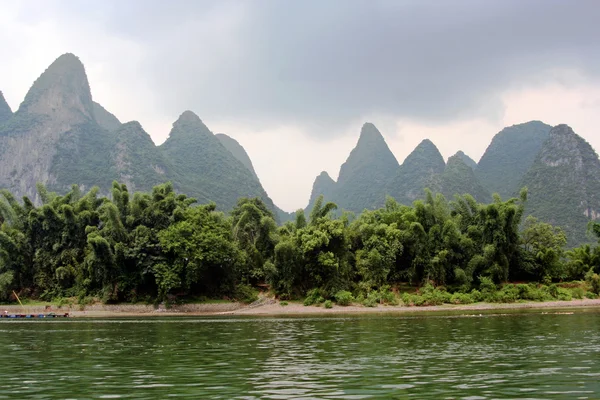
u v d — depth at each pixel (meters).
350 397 12.91
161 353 22.00
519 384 14.42
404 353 21.05
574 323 33.66
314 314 49.84
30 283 59.34
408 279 60.34
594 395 13.01
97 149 182.75
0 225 64.69
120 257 53.75
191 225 55.16
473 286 59.31
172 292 56.94
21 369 18.00
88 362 19.56
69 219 58.31
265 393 13.50
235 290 58.50
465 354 20.50
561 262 66.88
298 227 65.56
